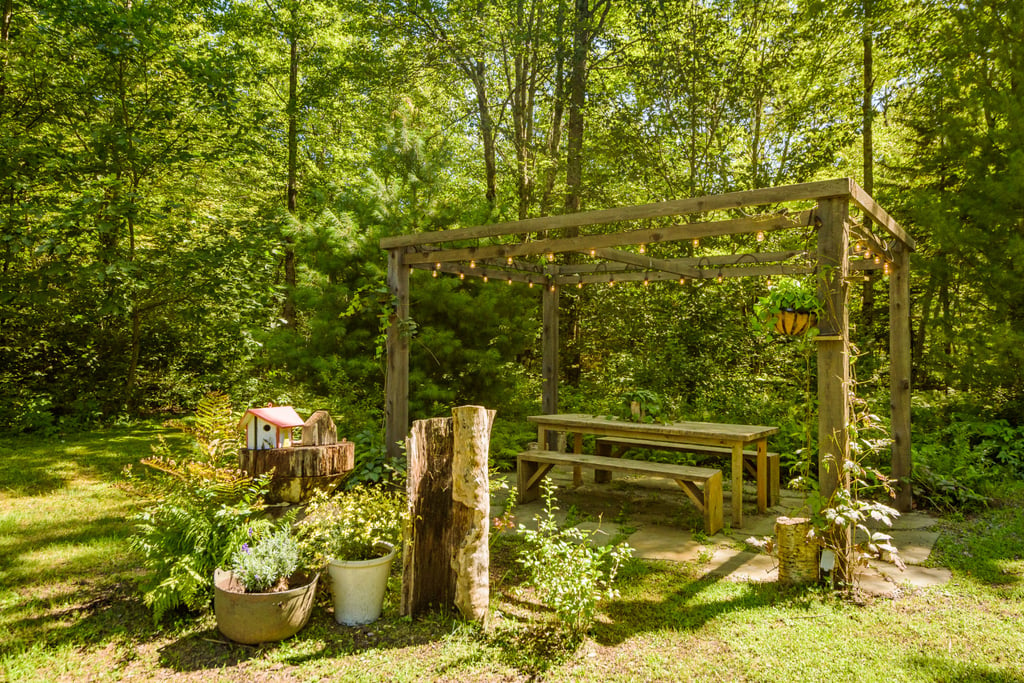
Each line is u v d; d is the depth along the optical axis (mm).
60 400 10492
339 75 12172
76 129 9281
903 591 3445
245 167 13508
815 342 3658
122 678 2547
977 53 7922
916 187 9602
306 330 9570
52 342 10578
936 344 8148
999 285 7441
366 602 3039
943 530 4676
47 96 8773
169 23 9898
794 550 3525
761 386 9555
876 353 10641
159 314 11203
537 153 11820
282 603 2805
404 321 5816
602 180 12180
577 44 10891
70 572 3766
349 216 8312
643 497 5906
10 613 3166
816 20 11070
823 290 3562
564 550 3055
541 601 3195
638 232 4406
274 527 3312
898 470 5359
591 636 2924
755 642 2844
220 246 9531
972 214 7641
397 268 5828
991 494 5668
